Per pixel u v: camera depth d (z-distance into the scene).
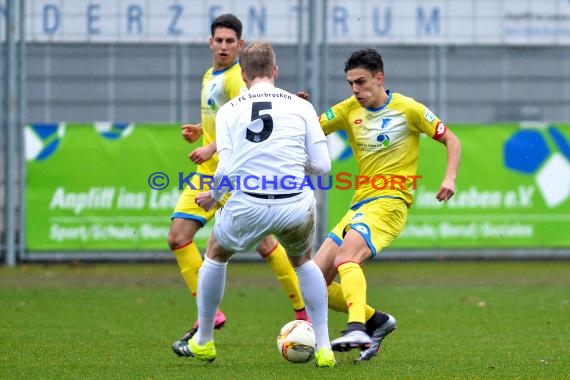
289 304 29.12
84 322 24.80
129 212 37.53
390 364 17.98
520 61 40.59
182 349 17.80
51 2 39.25
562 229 38.47
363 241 18.30
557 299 30.44
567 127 38.41
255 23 40.38
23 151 37.25
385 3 41.53
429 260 40.41
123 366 17.72
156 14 40.16
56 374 16.75
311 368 17.23
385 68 40.03
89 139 37.38
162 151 37.47
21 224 37.38
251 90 16.81
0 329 23.34
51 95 39.19
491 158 38.16
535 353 19.78
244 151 16.36
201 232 36.75
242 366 17.59
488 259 40.16
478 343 21.38
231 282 35.22
